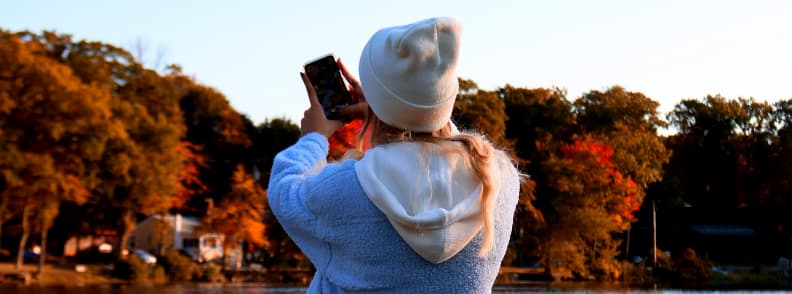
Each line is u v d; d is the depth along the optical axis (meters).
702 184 54.53
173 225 53.09
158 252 52.34
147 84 42.34
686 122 55.31
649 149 48.47
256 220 43.00
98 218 45.00
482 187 1.70
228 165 51.75
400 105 1.72
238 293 31.38
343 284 1.72
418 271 1.67
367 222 1.67
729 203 53.28
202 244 52.94
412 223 1.62
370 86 1.77
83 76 39.31
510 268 46.38
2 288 33.88
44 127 33.28
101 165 36.09
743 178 53.47
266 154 53.28
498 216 1.76
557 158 43.81
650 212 48.72
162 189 39.16
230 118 51.50
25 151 33.47
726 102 54.69
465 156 1.71
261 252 45.97
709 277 42.81
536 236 42.72
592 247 44.44
